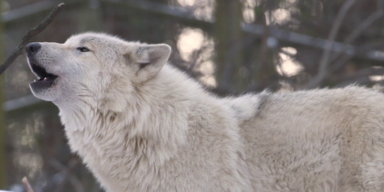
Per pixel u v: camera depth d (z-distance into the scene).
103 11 17.70
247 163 7.74
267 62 16.31
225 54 16.20
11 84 17.94
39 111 16.75
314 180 7.62
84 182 15.25
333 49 16.75
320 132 7.70
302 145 7.68
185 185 7.52
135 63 8.18
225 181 7.50
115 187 8.04
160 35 18.31
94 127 8.02
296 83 15.75
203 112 7.87
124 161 7.83
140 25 18.06
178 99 7.94
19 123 18.17
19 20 17.11
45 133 17.83
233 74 16.00
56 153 17.39
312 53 17.42
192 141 7.64
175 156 7.59
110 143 7.89
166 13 17.52
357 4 19.22
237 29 16.59
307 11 18.59
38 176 18.23
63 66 8.16
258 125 7.89
